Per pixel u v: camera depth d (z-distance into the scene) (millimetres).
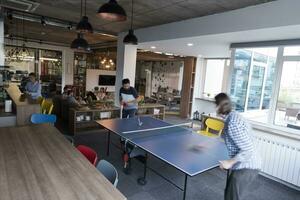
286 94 3912
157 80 14844
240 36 3969
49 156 1895
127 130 3385
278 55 3998
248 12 3482
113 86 12344
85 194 1350
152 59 13141
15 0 3633
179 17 4438
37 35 8391
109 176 1743
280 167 3447
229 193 2205
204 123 4766
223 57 7582
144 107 6688
